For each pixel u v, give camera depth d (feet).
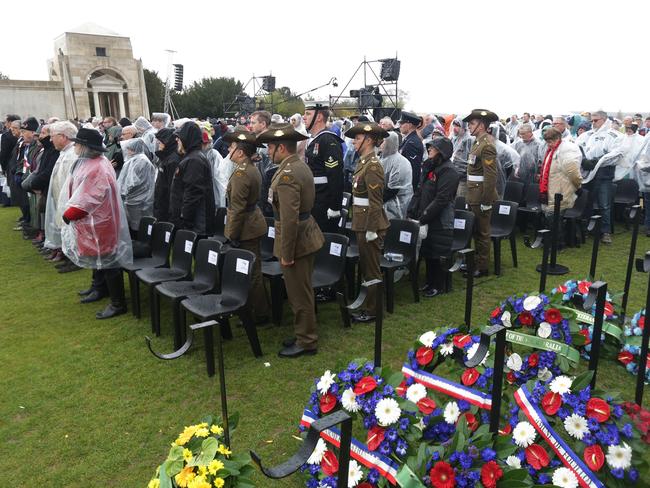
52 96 99.35
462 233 18.11
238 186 13.26
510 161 22.77
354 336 13.67
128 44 106.93
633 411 7.09
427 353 8.70
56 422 10.05
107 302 16.84
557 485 6.54
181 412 10.27
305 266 12.09
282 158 11.80
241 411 10.24
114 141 23.09
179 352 6.95
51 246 19.07
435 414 7.28
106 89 105.70
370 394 7.30
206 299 12.50
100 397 10.91
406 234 15.96
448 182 15.79
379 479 6.85
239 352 12.94
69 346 13.48
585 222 23.62
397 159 18.03
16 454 9.11
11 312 16.01
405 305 15.98
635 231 12.67
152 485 6.19
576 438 6.91
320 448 7.53
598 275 18.19
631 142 26.17
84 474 8.54
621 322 11.32
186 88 122.01
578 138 28.84
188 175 15.94
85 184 14.47
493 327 6.73
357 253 16.57
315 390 8.04
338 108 45.57
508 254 21.75
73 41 100.22
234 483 6.10
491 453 6.35
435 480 6.18
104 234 14.71
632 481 6.75
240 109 58.65
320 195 16.02
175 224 16.58
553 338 9.31
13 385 11.48
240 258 12.42
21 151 26.43
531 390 7.43
